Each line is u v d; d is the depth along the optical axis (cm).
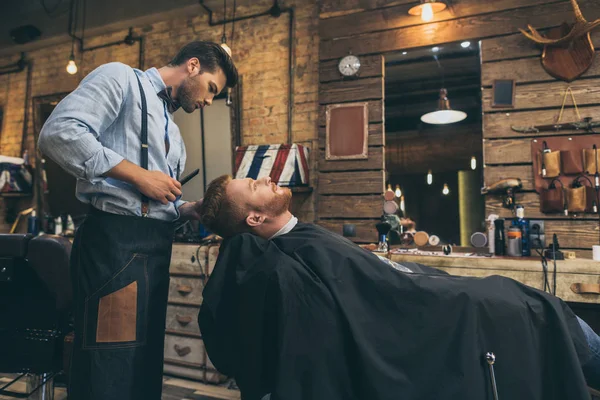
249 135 351
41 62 438
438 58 303
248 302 107
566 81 261
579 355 106
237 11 363
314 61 337
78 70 420
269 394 105
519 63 272
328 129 316
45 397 160
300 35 343
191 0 363
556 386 103
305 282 105
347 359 102
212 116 352
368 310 106
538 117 266
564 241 256
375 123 306
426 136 302
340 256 112
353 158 308
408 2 303
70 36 415
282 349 99
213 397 244
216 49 147
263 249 115
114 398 119
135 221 127
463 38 285
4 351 150
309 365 99
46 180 411
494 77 277
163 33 389
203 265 266
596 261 206
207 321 114
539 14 270
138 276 126
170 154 144
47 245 143
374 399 98
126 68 132
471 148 294
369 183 304
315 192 327
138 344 125
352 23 316
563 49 261
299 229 131
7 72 449
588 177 252
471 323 103
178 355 271
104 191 124
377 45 308
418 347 103
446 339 103
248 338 105
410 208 301
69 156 115
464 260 227
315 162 329
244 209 130
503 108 273
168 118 144
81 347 121
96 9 403
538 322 107
